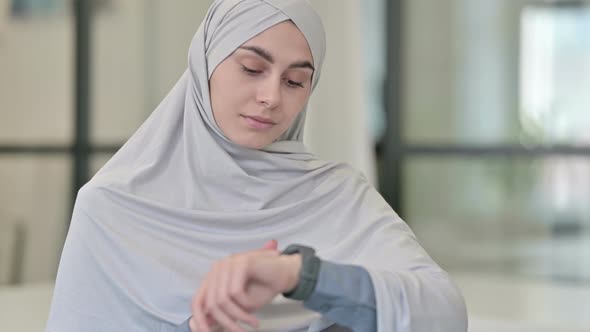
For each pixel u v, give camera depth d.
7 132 3.56
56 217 3.71
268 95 1.11
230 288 0.90
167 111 1.25
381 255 1.16
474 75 4.06
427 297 1.04
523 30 3.98
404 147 4.18
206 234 1.20
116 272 1.17
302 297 0.96
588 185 3.92
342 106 3.29
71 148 3.74
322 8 3.27
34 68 3.62
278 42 1.11
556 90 3.95
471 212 4.10
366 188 1.29
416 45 4.14
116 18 3.81
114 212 1.20
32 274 3.64
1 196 3.56
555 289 3.75
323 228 1.23
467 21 4.06
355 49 3.30
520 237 4.02
